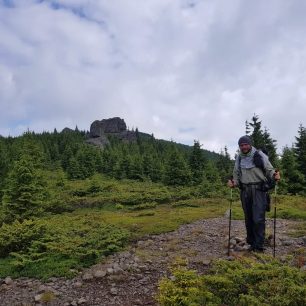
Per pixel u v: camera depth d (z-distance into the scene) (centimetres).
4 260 1025
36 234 1114
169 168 4600
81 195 3631
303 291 541
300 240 1057
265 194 949
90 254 983
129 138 14775
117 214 1947
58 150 9838
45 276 879
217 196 2850
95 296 772
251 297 554
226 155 6512
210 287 622
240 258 798
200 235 1201
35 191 2056
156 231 1302
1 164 4100
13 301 773
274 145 3984
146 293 767
